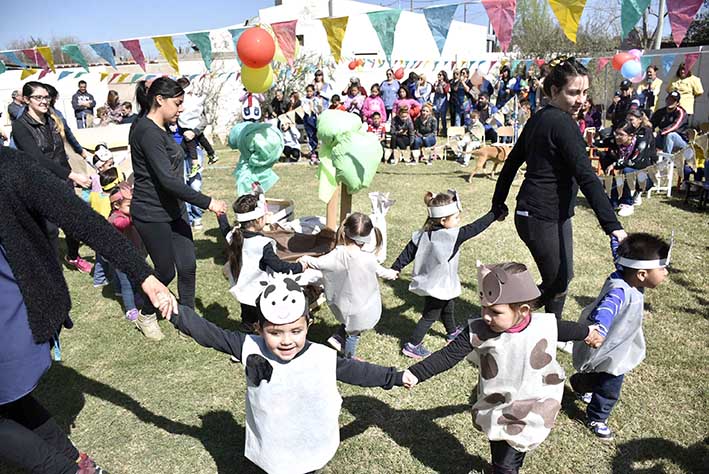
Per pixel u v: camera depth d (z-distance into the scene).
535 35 28.58
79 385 3.72
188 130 7.05
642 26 15.09
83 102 13.49
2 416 2.24
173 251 4.06
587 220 7.56
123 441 3.16
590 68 13.84
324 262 3.55
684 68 11.10
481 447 3.04
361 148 4.16
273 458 2.38
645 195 8.80
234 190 10.00
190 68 17.58
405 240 6.75
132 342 4.32
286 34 4.29
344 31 4.28
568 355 3.97
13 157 2.06
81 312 4.91
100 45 5.29
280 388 2.31
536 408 2.46
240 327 4.52
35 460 2.23
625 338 2.92
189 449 3.09
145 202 3.86
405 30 19.98
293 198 9.19
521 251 6.23
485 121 14.72
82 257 6.53
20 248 2.06
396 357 4.03
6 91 14.76
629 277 2.96
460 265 5.80
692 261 5.79
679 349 3.99
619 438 3.08
